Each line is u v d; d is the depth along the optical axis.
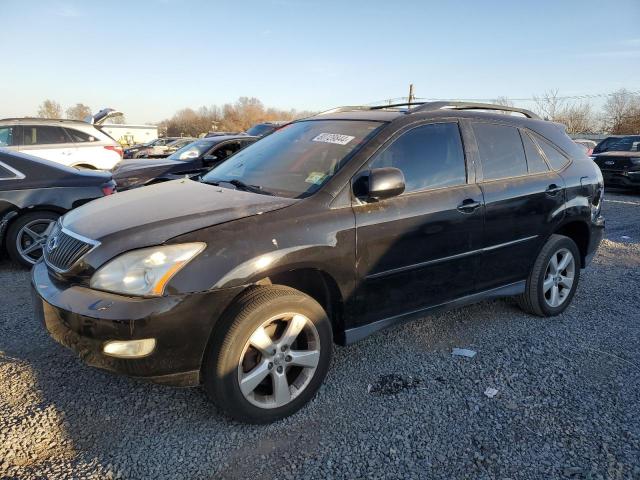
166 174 8.53
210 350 2.62
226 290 2.55
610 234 8.02
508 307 4.62
